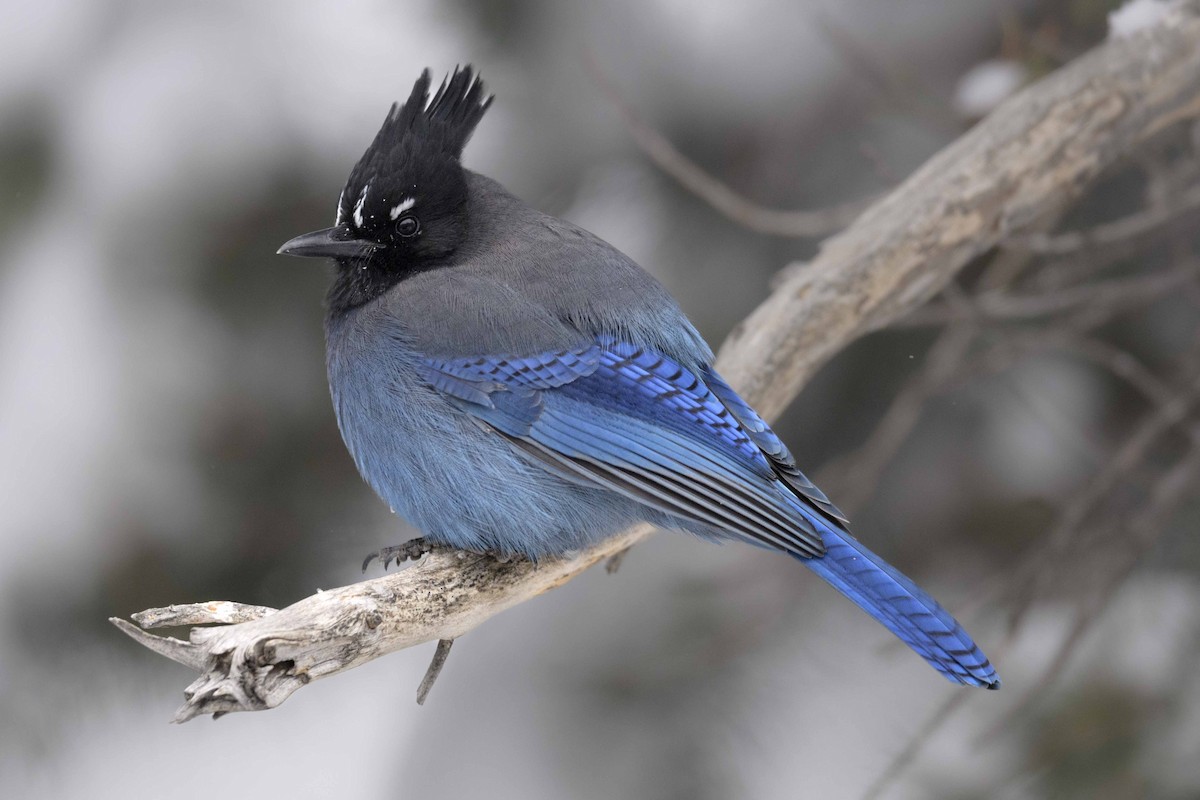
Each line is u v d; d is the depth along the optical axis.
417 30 10.62
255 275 10.34
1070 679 10.45
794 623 11.30
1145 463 11.32
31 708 10.35
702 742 10.72
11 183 9.93
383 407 9.05
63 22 10.07
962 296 10.56
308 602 7.38
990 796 10.16
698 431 8.81
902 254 9.97
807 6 10.79
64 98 9.95
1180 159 11.65
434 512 9.05
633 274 9.45
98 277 10.01
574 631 11.13
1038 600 10.73
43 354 10.00
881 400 11.69
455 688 11.30
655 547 11.39
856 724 10.80
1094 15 10.70
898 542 11.74
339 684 12.31
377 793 11.60
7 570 9.96
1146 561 10.95
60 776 10.48
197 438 10.23
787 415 11.79
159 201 10.01
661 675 10.87
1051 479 11.47
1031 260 12.27
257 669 6.87
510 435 8.91
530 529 8.84
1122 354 10.79
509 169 11.08
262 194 10.19
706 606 11.05
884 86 10.41
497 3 10.61
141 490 10.09
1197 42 10.26
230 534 10.42
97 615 10.20
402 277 9.38
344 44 10.47
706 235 11.34
